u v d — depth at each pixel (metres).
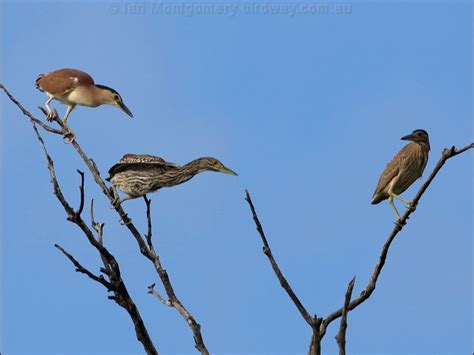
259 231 10.19
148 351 11.54
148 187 14.51
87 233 10.97
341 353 9.76
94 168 12.31
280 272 10.23
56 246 10.78
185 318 11.74
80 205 10.70
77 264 10.86
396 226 11.10
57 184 10.77
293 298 10.18
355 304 11.04
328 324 10.95
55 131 12.00
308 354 10.49
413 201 11.00
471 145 10.58
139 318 11.39
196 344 11.63
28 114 11.89
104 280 11.08
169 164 14.60
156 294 12.09
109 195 12.18
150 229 12.28
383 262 11.15
